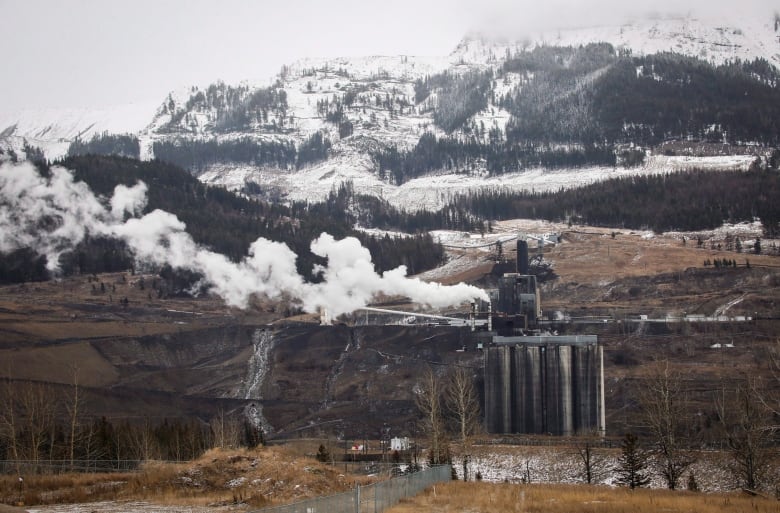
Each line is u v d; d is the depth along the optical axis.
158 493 141.75
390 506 121.12
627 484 195.12
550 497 136.88
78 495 139.75
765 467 180.88
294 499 133.38
